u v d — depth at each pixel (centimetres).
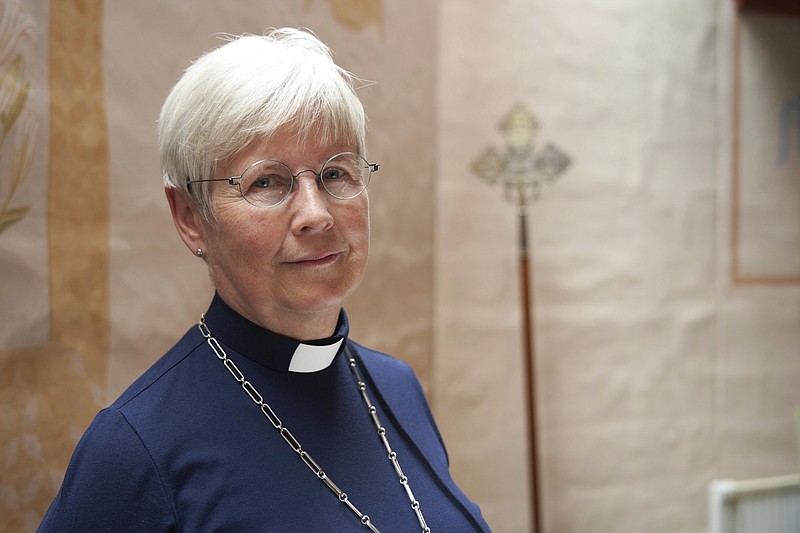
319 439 104
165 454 93
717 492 284
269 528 93
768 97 328
